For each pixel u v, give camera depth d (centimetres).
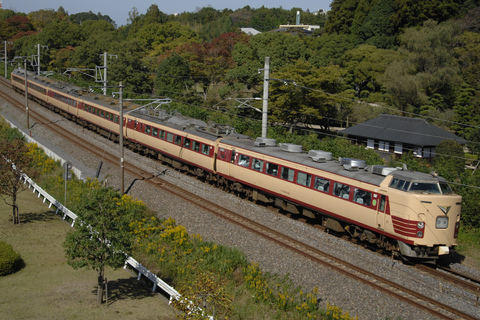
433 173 1805
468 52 5122
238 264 1811
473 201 2278
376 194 1836
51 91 5034
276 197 2377
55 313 1429
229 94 5156
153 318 1447
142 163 3334
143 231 2122
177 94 5169
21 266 1797
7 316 1390
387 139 3953
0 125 4247
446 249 1741
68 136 4003
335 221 2056
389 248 1847
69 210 2392
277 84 4066
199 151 2833
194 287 1393
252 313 1498
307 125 4741
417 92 4703
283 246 1895
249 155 2473
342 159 2086
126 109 3847
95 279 1745
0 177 2208
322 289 1605
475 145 3853
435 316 1416
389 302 1491
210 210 2308
